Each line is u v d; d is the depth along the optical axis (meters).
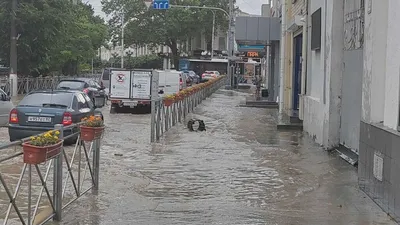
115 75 26.73
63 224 6.88
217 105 31.44
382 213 7.50
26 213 7.34
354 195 8.62
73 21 44.41
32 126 14.03
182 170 10.85
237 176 10.27
